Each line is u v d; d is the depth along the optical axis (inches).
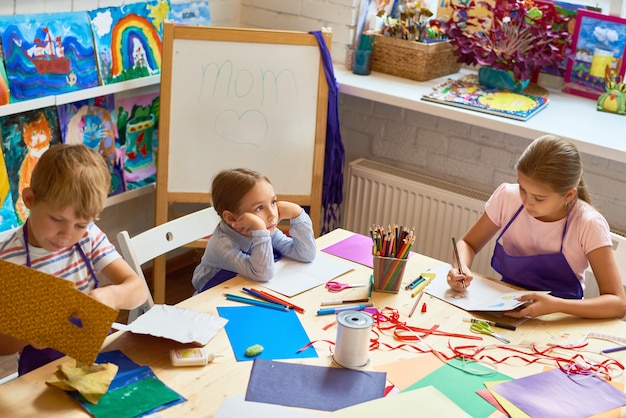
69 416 49.7
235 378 55.0
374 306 67.3
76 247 63.3
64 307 50.2
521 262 78.2
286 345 59.8
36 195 55.5
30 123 95.7
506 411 53.2
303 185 109.2
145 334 59.9
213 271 75.1
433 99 108.0
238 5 128.0
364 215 120.6
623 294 71.9
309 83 106.1
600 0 112.7
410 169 121.7
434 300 69.4
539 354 61.4
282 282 70.7
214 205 75.5
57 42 94.8
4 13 90.1
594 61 112.4
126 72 104.3
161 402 51.4
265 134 106.9
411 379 56.4
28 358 65.6
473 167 115.5
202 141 105.7
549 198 72.2
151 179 114.2
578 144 95.8
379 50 121.8
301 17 124.6
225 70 104.0
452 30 115.4
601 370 59.4
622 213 105.0
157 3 108.7
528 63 111.0
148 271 124.1
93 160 56.9
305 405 51.9
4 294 50.5
